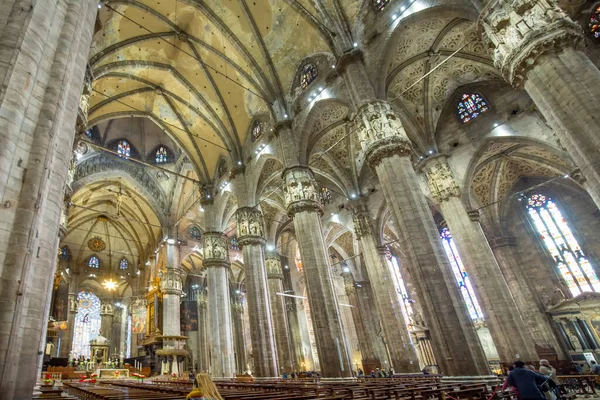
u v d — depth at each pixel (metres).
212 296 27.97
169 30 25.55
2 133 6.56
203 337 41.50
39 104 7.54
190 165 37.50
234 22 23.97
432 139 22.81
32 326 6.36
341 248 36.75
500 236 26.64
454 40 19.09
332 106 22.19
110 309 48.53
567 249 24.62
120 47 23.64
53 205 7.39
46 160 7.18
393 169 15.16
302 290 40.03
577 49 10.23
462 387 8.82
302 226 20.39
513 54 10.94
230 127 28.48
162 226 38.66
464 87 22.77
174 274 36.50
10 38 7.39
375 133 16.14
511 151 24.17
